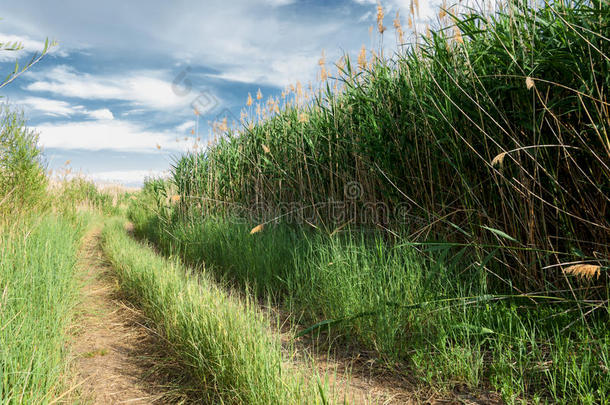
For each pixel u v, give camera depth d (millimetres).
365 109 4305
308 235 5270
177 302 2896
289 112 6512
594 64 2568
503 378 2057
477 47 3283
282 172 6098
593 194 2760
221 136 7984
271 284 4312
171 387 2180
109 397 2078
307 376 2133
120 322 3389
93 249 7531
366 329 2816
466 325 2432
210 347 2248
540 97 2656
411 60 3885
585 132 2705
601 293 2617
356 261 3451
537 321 2453
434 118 3398
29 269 3217
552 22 2781
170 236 7555
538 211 2973
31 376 1883
